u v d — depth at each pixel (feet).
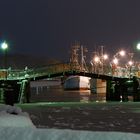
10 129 18.10
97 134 17.02
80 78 394.52
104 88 328.29
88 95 305.12
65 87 404.98
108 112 145.18
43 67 193.77
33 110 151.84
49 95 317.01
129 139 16.60
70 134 17.15
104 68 207.92
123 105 179.63
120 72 211.61
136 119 120.16
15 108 50.83
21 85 189.16
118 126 101.86
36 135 17.30
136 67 238.89
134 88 208.85
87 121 113.60
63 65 195.62
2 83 185.37
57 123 107.04
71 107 169.27
